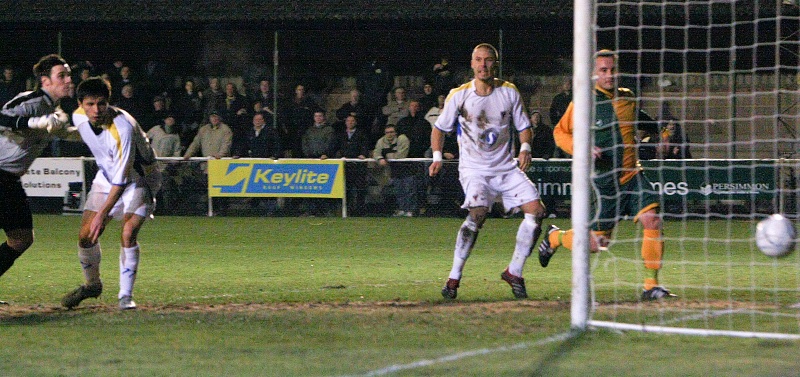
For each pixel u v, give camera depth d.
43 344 12.26
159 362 11.09
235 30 43.94
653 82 42.25
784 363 10.68
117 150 14.98
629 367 10.54
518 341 12.20
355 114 39.66
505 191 17.56
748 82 42.12
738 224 34.75
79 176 38.25
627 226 33.81
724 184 35.62
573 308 13.19
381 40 44.00
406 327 13.34
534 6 42.53
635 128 17.72
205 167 38.25
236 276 21.30
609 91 17.62
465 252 17.25
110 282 20.27
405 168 37.50
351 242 29.08
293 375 10.32
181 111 41.81
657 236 16.98
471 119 17.42
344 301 17.09
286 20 43.06
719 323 13.65
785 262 23.11
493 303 16.25
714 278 20.31
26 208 16.67
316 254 25.95
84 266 16.03
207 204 38.28
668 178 35.88
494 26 43.16
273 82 43.47
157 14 43.44
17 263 23.61
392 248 27.50
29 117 15.64
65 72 15.74
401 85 44.03
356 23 43.25
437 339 12.41
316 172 37.84
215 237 30.47
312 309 15.50
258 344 12.16
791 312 14.80
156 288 19.30
